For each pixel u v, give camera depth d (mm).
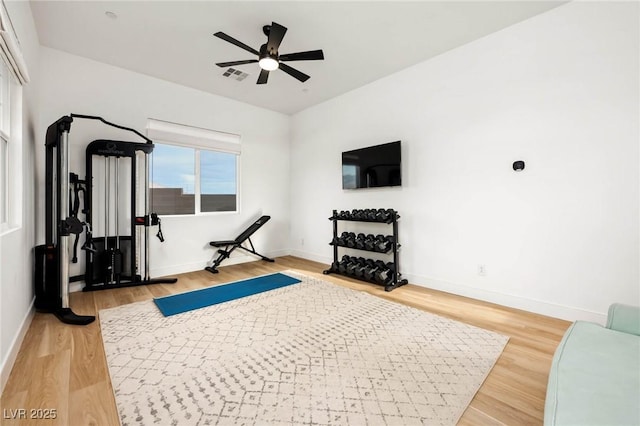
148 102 3955
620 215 2328
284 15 2695
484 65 3051
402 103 3816
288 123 5652
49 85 3230
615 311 1471
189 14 2678
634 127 2262
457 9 2621
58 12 2635
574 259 2541
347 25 2848
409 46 3234
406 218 3809
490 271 3055
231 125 4844
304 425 1369
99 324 2488
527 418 1408
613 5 2332
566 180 2570
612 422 842
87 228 3277
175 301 3064
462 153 3242
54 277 2801
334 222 4344
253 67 3727
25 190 2424
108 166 3633
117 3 2525
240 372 1796
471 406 1500
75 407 1479
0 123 2064
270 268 4625
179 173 4414
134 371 1798
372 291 3445
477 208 3135
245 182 5055
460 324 2494
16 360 1908
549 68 2645
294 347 2107
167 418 1407
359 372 1795
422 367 1847
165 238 4152
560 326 2457
